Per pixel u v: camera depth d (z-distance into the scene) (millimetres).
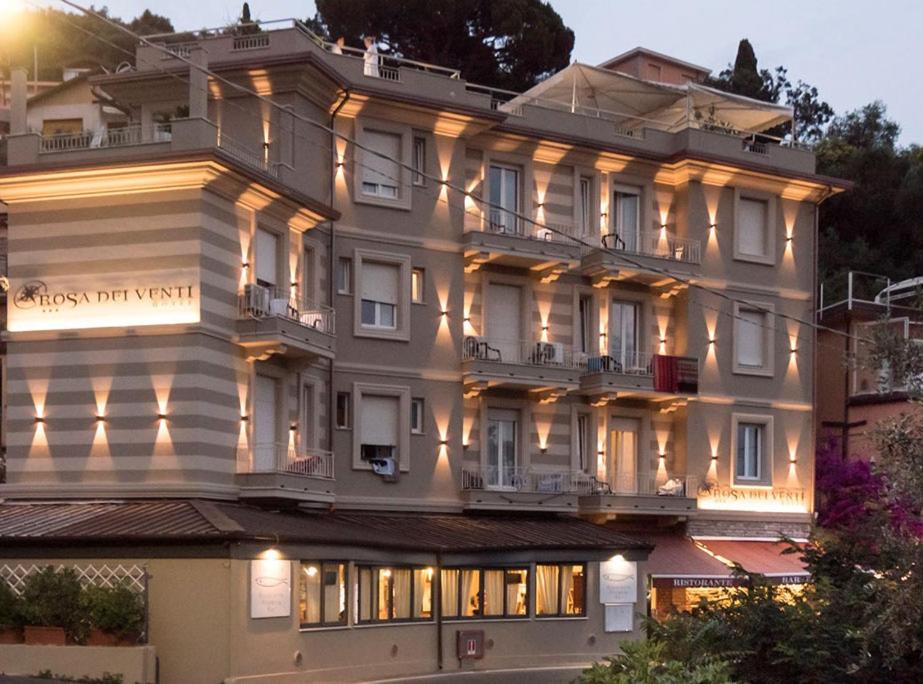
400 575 37656
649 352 48250
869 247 77875
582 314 47625
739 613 22703
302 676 33406
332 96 41938
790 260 51125
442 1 71250
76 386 36812
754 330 50312
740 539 49156
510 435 45812
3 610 31562
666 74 59656
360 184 42719
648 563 45500
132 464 36094
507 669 39438
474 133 44906
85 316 36844
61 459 36781
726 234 49750
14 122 37688
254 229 38094
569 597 42188
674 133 49406
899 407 53969
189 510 34188
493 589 40406
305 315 39781
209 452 35969
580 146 46938
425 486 43250
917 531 20422
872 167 78438
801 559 24172
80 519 34125
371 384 42438
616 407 47594
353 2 71938
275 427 39094
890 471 19750
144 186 36344
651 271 44062
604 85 50000
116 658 30469
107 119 57719
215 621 31312
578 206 47344
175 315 36000
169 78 41219
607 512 45750
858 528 22266
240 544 31531
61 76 72750
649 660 20156
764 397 50094
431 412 43562
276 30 40969
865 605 21188
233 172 36406
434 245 44031
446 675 37312
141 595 31703
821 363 57062
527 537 41906
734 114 52062
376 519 41250
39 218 37438
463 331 44625
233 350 37188
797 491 50562
